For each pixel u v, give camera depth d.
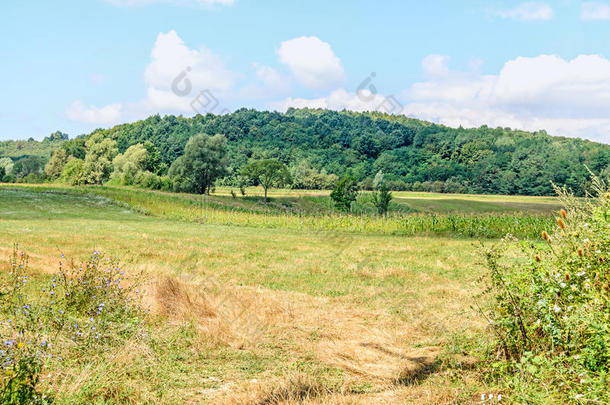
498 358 4.77
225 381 4.83
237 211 38.62
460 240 20.83
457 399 4.09
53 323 5.61
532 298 4.89
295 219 30.53
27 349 4.38
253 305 7.70
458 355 5.46
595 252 4.76
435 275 11.33
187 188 60.38
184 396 4.37
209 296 7.89
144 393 4.35
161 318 6.71
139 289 7.38
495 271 5.36
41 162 131.25
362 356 5.71
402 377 4.96
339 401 4.21
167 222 30.50
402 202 60.53
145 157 82.75
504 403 3.84
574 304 4.44
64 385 4.14
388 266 12.73
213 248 15.94
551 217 23.20
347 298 9.04
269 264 13.02
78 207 36.91
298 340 6.33
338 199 46.44
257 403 4.28
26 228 20.05
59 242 14.84
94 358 4.87
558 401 3.62
